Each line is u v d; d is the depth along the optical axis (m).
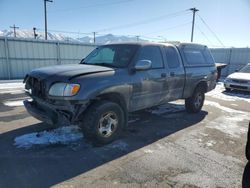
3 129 4.53
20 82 13.62
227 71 20.69
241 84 9.90
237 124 5.27
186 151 3.70
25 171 2.99
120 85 3.85
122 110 4.04
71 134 4.27
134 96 4.21
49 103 3.53
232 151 3.74
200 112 6.34
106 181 2.79
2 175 2.88
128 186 2.69
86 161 3.29
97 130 3.67
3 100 7.66
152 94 4.61
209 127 4.99
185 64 5.51
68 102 3.34
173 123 5.22
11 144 3.81
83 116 3.64
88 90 3.40
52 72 3.67
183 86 5.46
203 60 6.32
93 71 3.67
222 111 6.56
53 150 3.62
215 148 3.85
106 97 3.87
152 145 3.91
